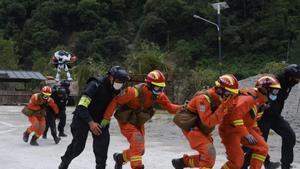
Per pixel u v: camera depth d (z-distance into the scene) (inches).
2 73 1834.4
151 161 368.5
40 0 3437.5
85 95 259.0
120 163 286.5
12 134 597.0
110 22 3127.5
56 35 3134.8
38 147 458.6
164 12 2881.4
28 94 1750.7
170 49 2802.7
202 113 240.5
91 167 335.0
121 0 3166.8
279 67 1839.3
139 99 268.1
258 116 274.5
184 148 460.4
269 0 2957.7
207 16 2856.8
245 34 2859.3
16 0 3442.4
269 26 2822.3
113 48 2864.2
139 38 2915.8
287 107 839.7
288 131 297.9
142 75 1130.7
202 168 247.0
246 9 2962.6
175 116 256.1
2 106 1517.0
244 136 255.3
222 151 437.1
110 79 260.4
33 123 471.8
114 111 275.0
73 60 1638.8
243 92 261.9
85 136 268.8
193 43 2854.3
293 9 2979.8
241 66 2704.2
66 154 280.5
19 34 3253.0
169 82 1240.8
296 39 2578.7
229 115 253.4
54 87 532.1
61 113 546.6
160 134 617.0
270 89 263.1
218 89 239.6
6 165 346.9
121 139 544.4
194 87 1230.3
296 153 430.3
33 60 2987.2
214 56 2819.9
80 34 2970.0
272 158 398.9
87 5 3122.5
